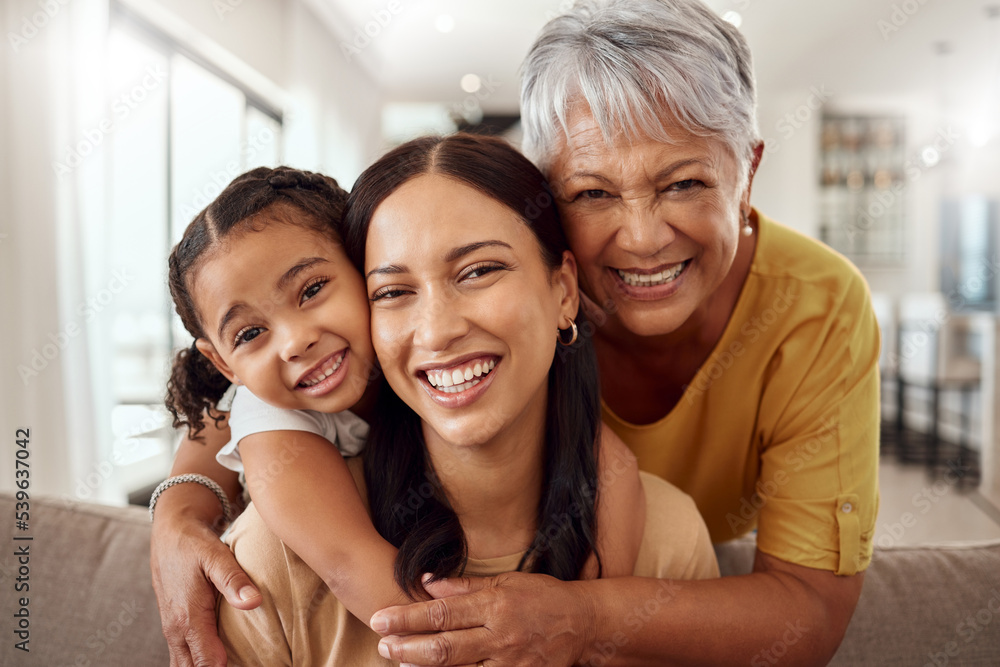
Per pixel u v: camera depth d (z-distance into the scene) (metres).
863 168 7.03
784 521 1.05
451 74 6.68
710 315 1.10
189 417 1.08
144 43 3.47
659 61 0.81
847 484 1.03
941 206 6.89
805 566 1.01
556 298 0.85
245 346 0.88
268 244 0.84
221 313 0.86
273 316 0.86
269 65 4.51
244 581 0.82
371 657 0.84
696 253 0.93
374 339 0.79
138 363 3.59
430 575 0.80
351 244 0.85
